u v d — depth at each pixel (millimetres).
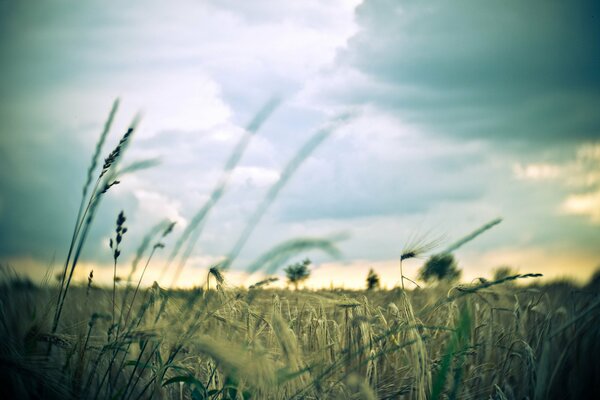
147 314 2424
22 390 1909
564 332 2812
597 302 2266
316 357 2537
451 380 2506
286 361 2139
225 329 2357
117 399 2121
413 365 2514
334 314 3375
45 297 2645
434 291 2904
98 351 2426
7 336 2111
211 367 2574
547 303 3398
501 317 3480
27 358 2020
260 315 2566
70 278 2283
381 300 3205
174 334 2041
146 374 2615
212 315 2143
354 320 2627
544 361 2406
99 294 2814
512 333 3029
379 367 2820
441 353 2787
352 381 2029
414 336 2412
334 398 2449
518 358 2986
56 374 2102
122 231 2205
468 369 2887
